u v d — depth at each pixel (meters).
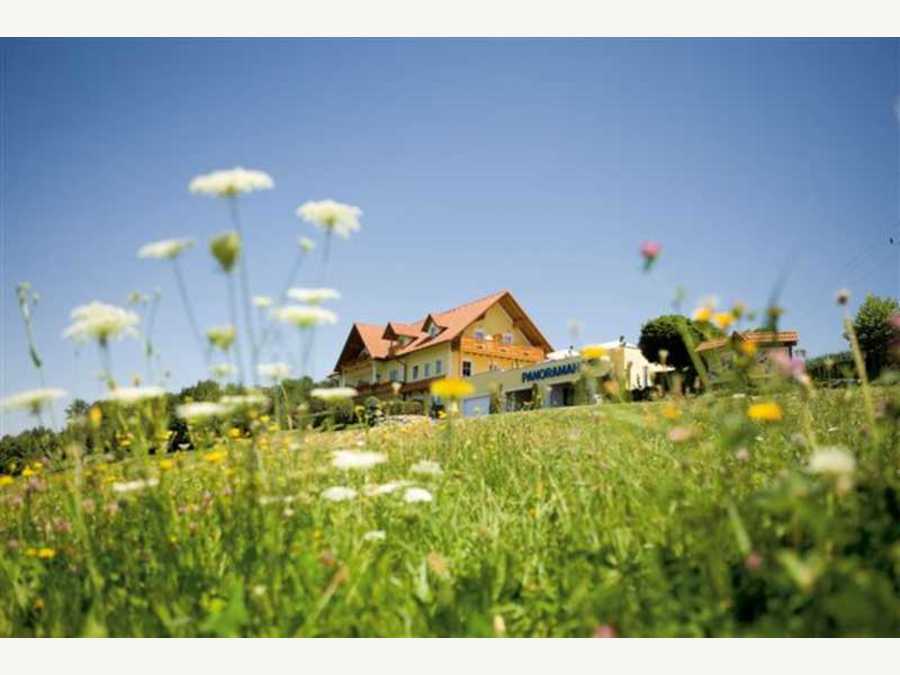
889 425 2.31
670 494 2.37
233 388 2.62
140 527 2.71
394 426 7.02
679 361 20.73
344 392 2.77
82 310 2.44
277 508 2.36
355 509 3.03
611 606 1.89
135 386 2.62
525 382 31.92
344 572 2.01
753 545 1.87
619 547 2.29
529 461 4.17
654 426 2.93
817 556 1.37
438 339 39.66
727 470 2.52
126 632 2.02
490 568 2.31
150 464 2.94
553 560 2.48
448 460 4.52
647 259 2.63
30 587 2.50
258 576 2.17
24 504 3.15
